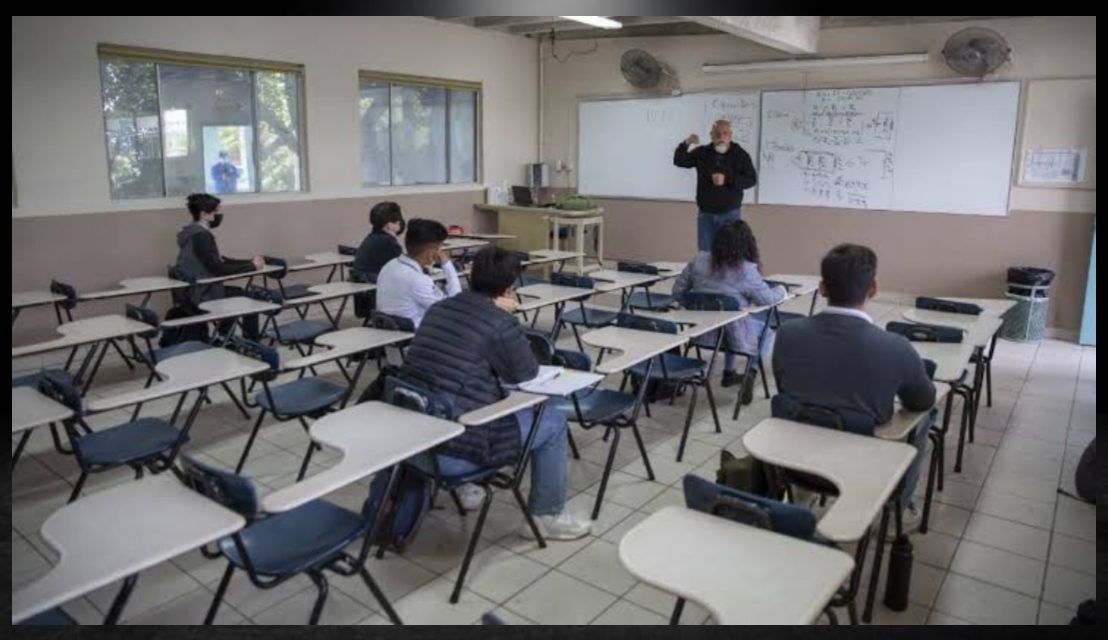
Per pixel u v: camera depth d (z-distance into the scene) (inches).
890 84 263.9
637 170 323.6
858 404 91.7
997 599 100.5
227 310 163.6
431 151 309.1
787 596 60.5
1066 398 178.4
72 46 206.2
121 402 103.7
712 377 190.2
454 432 89.3
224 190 246.4
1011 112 244.8
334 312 261.4
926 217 264.8
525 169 343.9
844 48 270.1
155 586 102.0
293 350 213.2
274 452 143.6
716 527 70.1
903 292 273.6
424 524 117.7
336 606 98.3
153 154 229.0
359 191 280.2
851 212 278.8
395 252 197.2
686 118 307.4
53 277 210.4
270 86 253.0
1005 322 235.0
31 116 201.8
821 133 279.7
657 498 126.8
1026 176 244.8
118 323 148.5
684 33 303.1
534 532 110.0
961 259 260.7
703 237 247.1
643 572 63.4
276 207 256.4
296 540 84.0
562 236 311.4
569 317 193.6
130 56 217.9
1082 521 120.6
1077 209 238.2
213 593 100.7
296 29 253.8
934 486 128.5
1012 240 250.4
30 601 59.1
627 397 129.4
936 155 259.8
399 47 285.0
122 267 223.6
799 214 289.3
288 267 223.6
